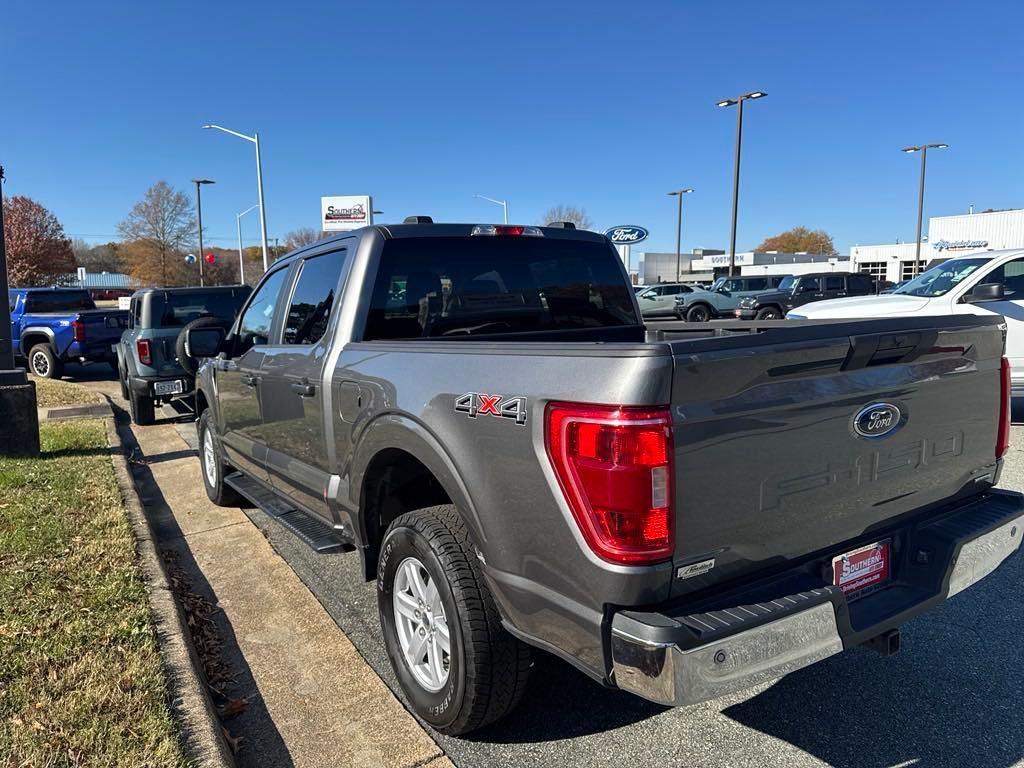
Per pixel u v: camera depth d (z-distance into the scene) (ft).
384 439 10.19
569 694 10.63
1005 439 10.27
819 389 7.84
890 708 10.17
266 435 15.15
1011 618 12.70
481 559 8.53
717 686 6.99
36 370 50.39
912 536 9.23
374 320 11.99
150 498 21.54
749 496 7.48
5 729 8.93
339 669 11.55
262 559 16.33
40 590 12.85
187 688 9.96
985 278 28.73
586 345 7.44
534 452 7.59
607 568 7.03
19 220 204.33
